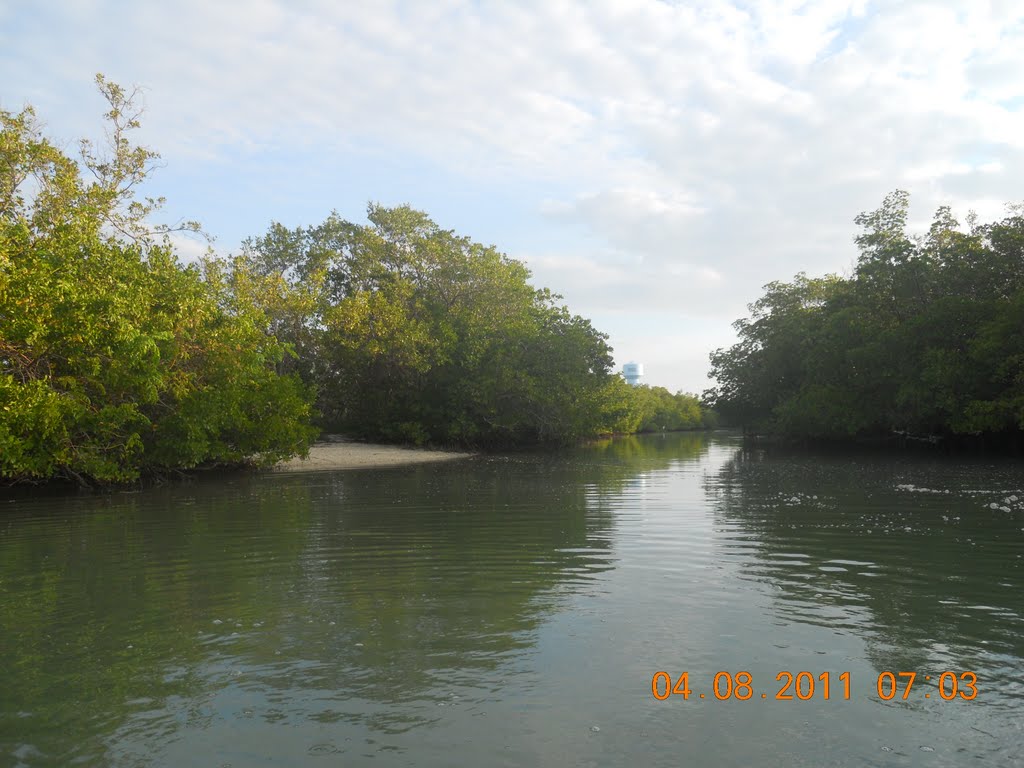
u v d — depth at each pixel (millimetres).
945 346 32594
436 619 7086
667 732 4652
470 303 43969
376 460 33656
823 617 7082
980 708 5008
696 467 28609
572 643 6344
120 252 19156
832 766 4227
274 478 24031
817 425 40656
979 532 11820
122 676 5656
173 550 10727
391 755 4355
